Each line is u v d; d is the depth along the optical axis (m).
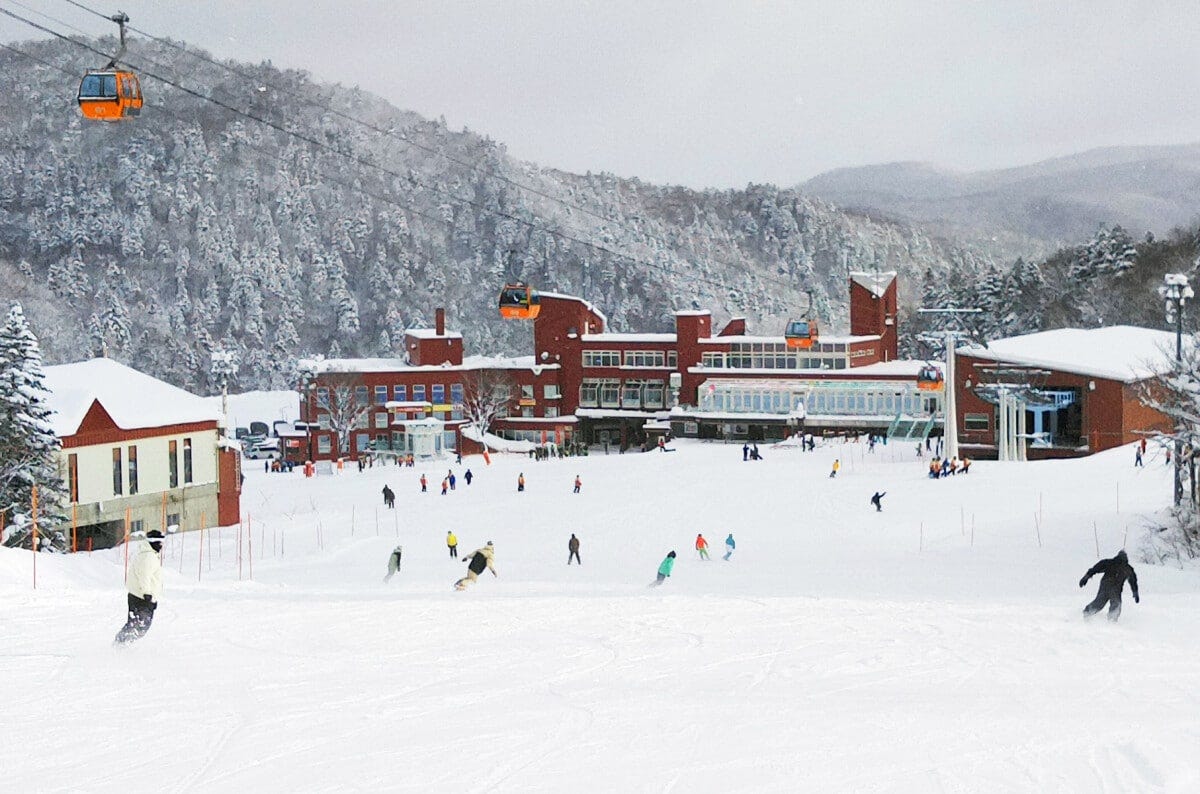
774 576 38.25
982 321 173.62
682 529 60.75
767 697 14.63
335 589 32.91
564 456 124.25
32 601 21.91
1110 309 159.75
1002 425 93.81
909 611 23.42
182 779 10.81
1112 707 14.06
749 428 130.62
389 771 11.08
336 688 14.75
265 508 84.19
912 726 12.79
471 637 19.14
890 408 124.88
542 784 10.67
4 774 10.96
